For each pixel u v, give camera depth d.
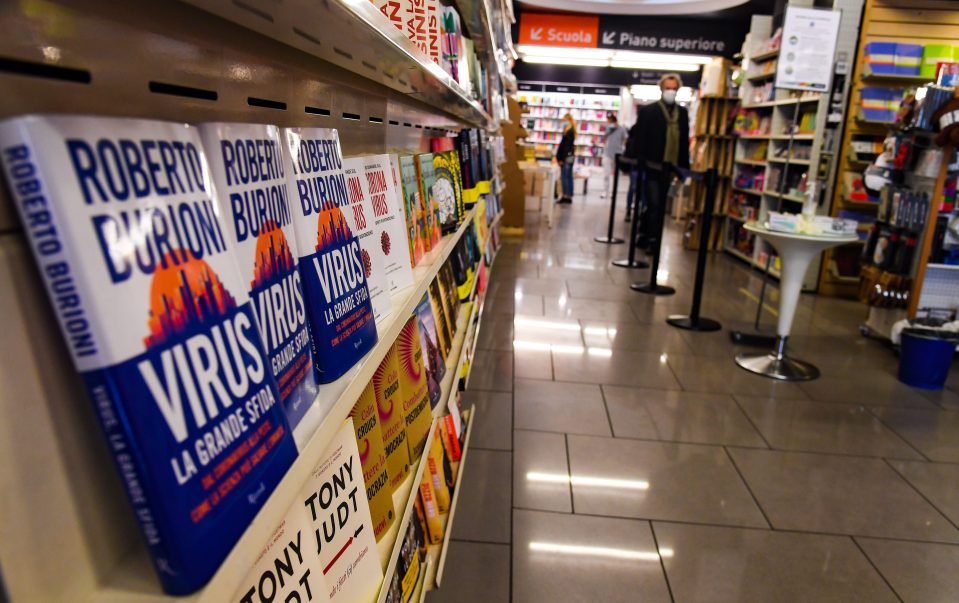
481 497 2.22
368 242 1.00
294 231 0.69
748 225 3.60
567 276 5.77
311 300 0.70
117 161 0.39
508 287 5.27
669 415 2.94
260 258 0.58
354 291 0.82
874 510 2.23
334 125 1.40
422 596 1.33
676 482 2.37
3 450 0.35
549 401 3.05
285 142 0.69
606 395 3.14
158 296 0.40
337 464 0.83
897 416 2.99
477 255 2.98
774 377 3.42
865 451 2.65
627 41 10.45
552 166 8.83
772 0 8.70
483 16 2.55
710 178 4.03
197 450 0.40
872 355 3.88
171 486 0.37
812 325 4.51
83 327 0.35
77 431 0.41
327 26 0.76
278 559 0.63
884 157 4.27
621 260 6.60
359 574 0.86
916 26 4.91
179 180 0.45
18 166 0.33
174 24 0.69
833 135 5.32
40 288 0.37
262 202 0.61
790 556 1.97
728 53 10.34
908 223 3.93
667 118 6.53
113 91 0.58
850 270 5.38
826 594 1.81
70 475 0.40
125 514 0.46
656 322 4.42
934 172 3.75
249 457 0.46
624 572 1.87
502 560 1.90
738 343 4.00
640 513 2.16
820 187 5.35
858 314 4.85
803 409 3.04
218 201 0.50
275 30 0.81
